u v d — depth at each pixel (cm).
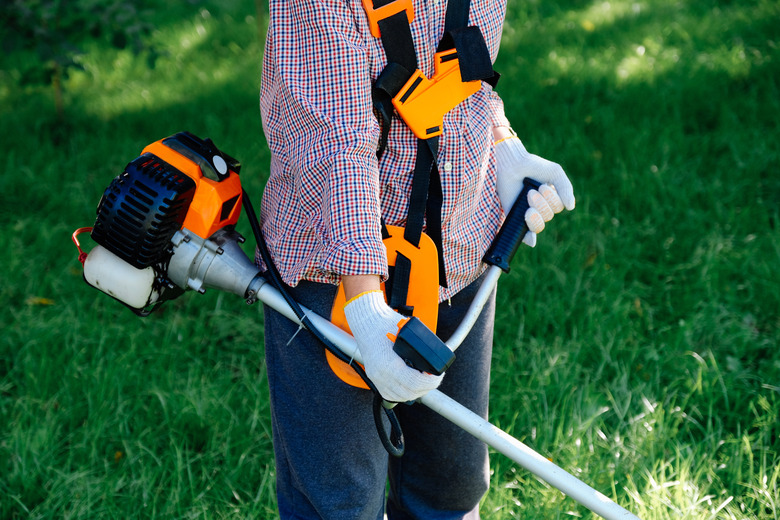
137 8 520
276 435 185
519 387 281
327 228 150
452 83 161
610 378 296
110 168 470
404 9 154
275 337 177
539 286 342
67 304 339
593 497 156
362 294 148
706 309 320
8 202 432
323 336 163
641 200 397
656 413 262
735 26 617
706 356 301
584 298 328
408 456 201
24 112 555
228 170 173
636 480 244
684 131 475
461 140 164
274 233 170
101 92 608
